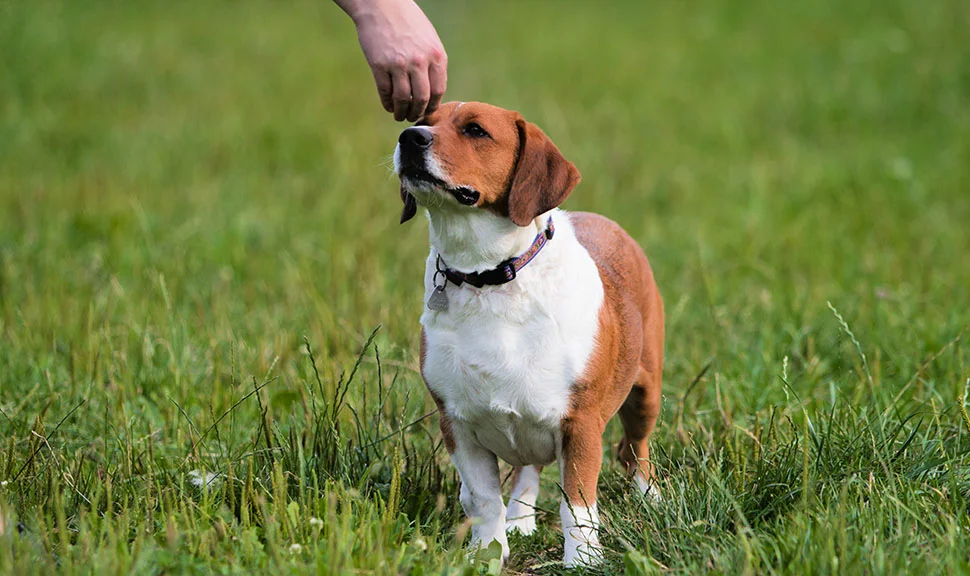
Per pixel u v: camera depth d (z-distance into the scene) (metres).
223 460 6.62
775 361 8.51
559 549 6.62
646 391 7.02
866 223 12.30
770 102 19.06
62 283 10.00
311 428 6.96
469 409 6.13
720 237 12.20
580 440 6.10
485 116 6.02
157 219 12.19
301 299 9.91
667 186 14.49
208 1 29.45
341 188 13.88
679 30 26.09
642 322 6.93
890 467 6.25
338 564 5.18
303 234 12.07
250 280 10.55
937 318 9.08
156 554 5.31
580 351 6.04
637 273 6.96
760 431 6.73
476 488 6.29
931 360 7.68
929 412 7.12
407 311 9.38
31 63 20.66
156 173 14.52
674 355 8.70
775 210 13.09
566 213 7.13
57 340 8.73
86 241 11.59
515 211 5.91
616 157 15.73
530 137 6.03
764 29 25.33
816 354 8.59
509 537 6.62
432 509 6.61
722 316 9.37
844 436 6.54
